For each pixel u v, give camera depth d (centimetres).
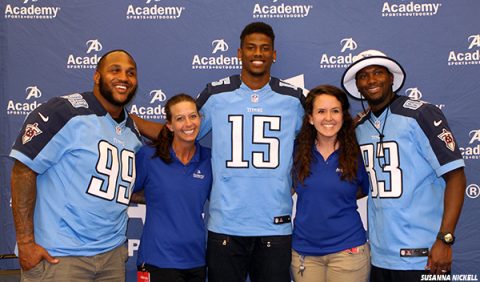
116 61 258
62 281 244
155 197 274
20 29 338
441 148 250
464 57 330
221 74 337
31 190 242
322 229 268
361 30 333
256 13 335
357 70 270
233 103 289
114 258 265
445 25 330
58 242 245
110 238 260
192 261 273
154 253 270
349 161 269
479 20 329
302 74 336
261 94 290
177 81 338
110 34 338
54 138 245
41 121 242
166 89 339
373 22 332
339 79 335
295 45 335
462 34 330
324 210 267
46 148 243
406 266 255
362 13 332
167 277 268
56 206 247
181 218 271
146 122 307
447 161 249
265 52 284
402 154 258
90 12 337
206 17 336
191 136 270
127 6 337
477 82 331
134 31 337
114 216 259
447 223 249
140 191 295
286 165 283
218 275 280
